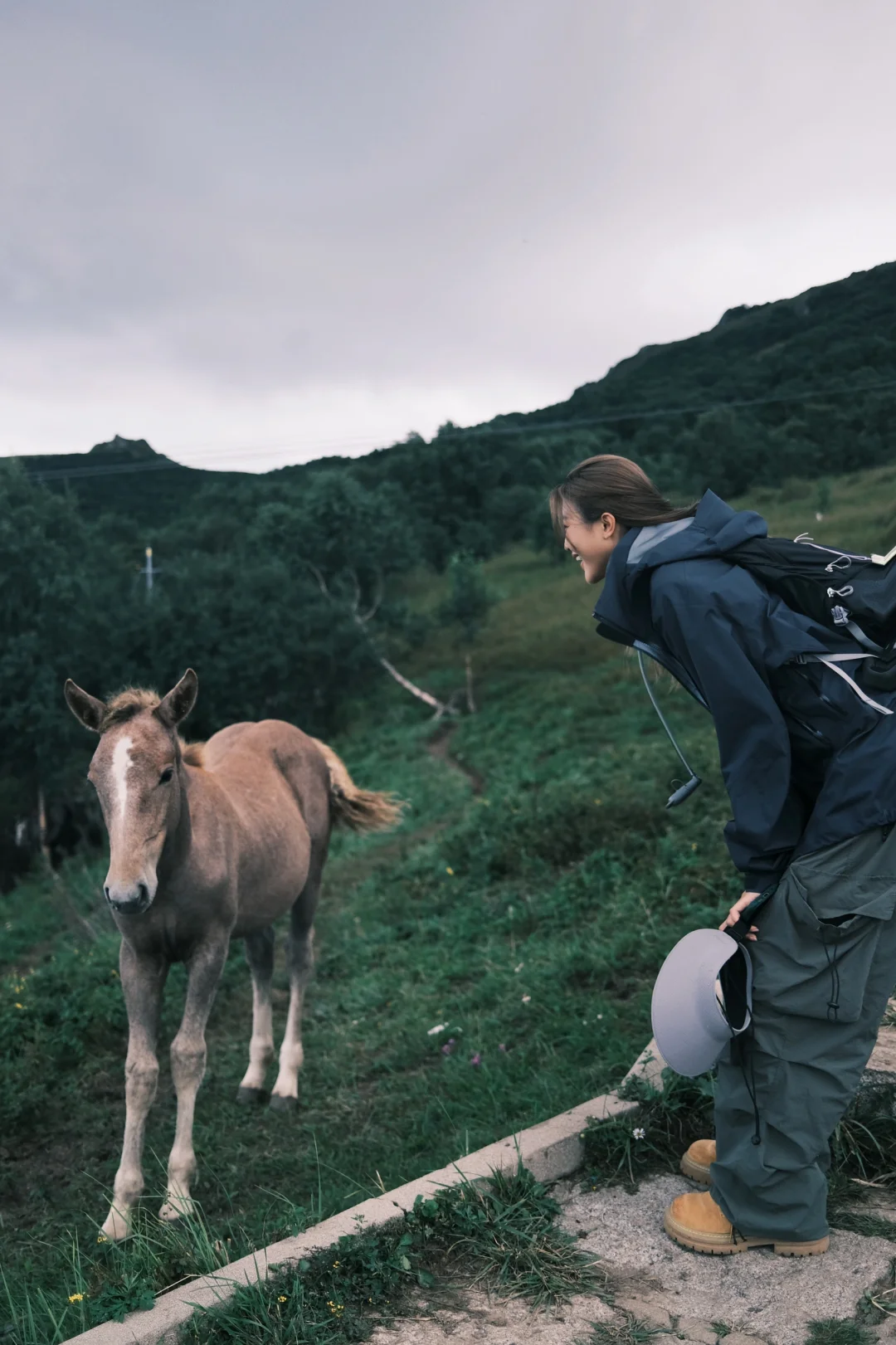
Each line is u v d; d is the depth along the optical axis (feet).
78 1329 8.05
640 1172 9.14
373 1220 8.21
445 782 60.59
